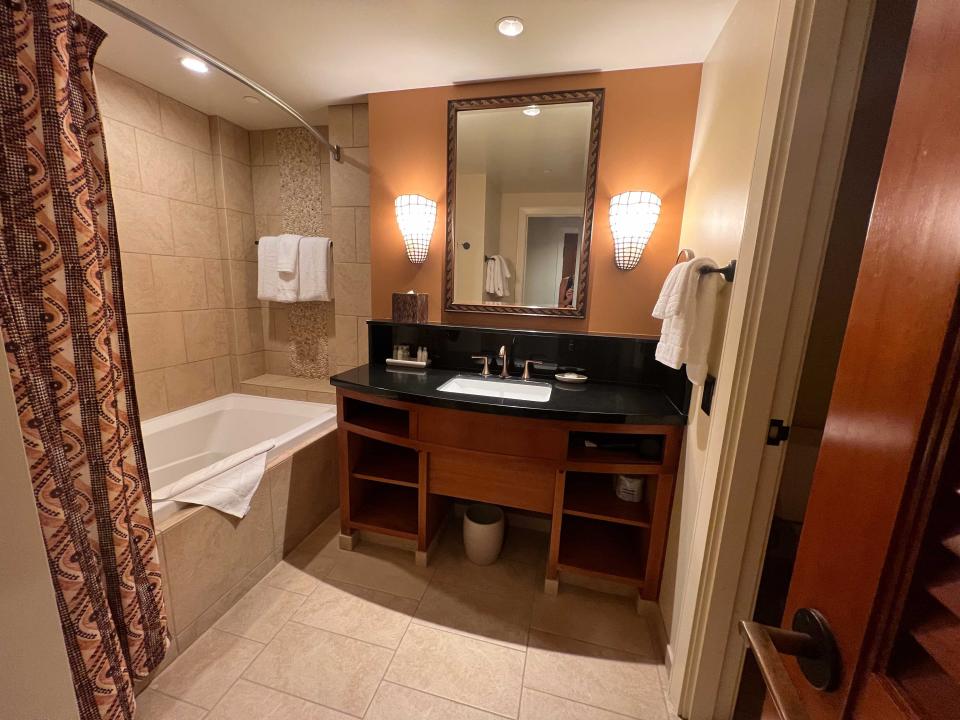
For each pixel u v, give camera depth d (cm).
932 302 28
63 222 89
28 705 44
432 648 136
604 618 151
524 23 139
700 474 117
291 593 159
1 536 40
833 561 37
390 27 144
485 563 177
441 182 193
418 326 195
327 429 211
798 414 160
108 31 156
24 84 83
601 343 179
